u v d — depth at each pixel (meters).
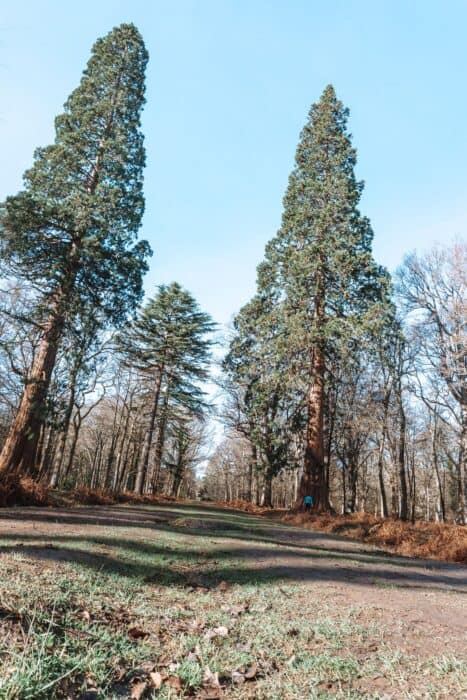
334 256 22.33
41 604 3.57
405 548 12.59
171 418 36.94
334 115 27.59
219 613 4.54
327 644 3.89
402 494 26.91
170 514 16.36
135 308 19.81
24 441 16.19
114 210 18.86
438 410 28.06
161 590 5.18
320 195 25.19
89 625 3.48
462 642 4.13
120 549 6.93
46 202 17.56
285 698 2.88
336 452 33.09
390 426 28.89
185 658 3.27
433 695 3.01
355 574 7.30
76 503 16.42
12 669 2.39
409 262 27.17
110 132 21.27
